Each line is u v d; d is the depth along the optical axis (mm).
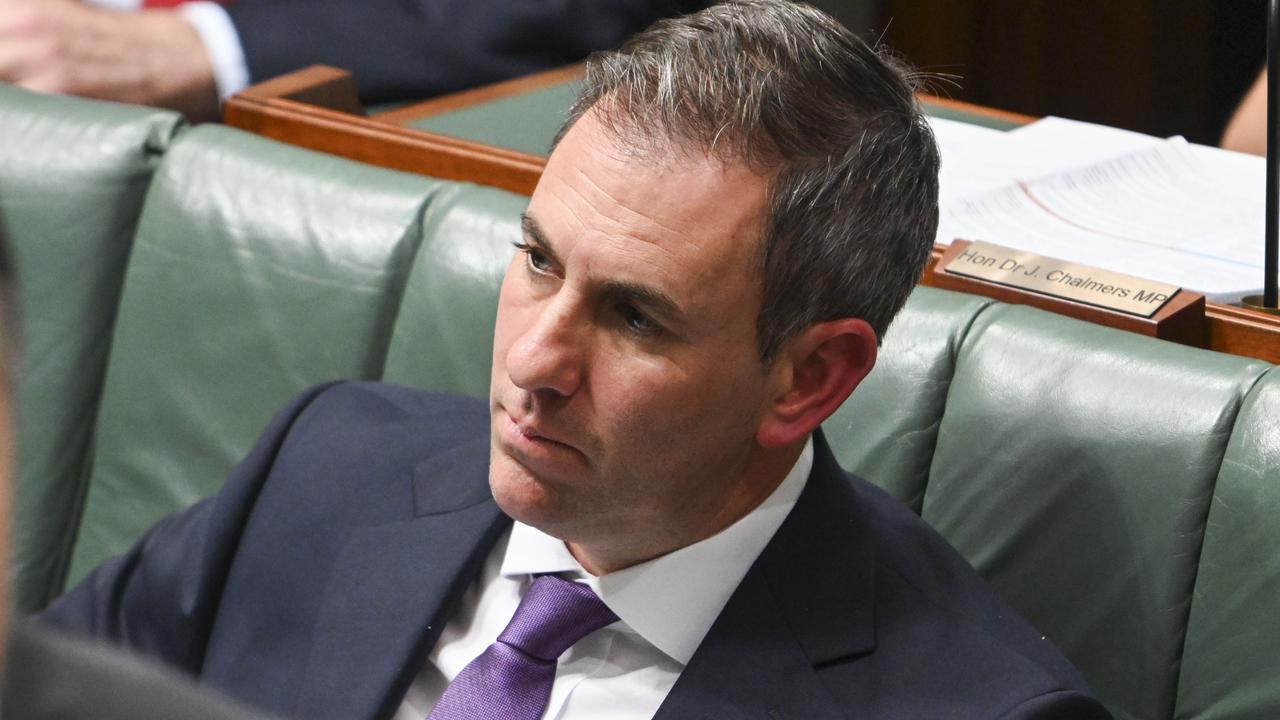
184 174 5438
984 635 3602
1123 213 5266
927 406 4234
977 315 4254
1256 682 3781
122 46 7328
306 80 6207
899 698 3465
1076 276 4367
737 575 3666
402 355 5004
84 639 1164
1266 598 3748
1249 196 5465
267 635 4172
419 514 4090
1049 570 4062
